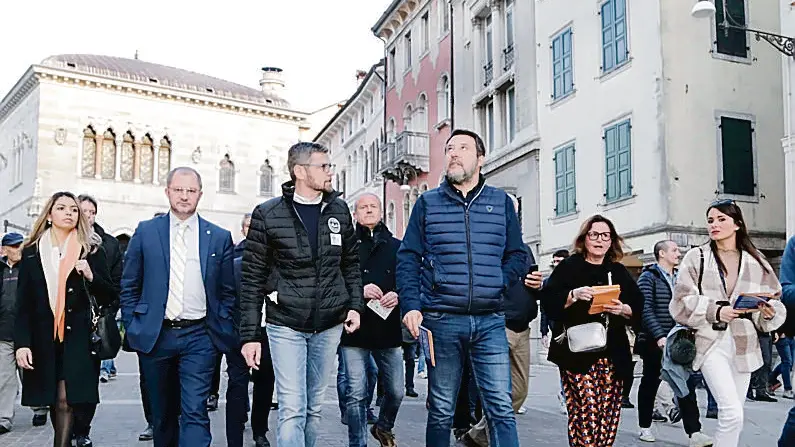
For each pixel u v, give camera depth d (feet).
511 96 81.35
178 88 152.35
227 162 159.43
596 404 19.01
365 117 140.15
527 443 27.09
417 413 34.17
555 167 68.85
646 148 56.65
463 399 25.93
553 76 69.51
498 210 17.37
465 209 17.12
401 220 113.19
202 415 18.94
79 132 143.54
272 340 17.28
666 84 55.36
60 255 19.70
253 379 24.99
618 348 19.16
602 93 62.23
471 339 16.85
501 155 78.74
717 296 18.03
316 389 17.94
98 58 152.97
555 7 69.36
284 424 16.75
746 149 57.52
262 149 162.71
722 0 57.88
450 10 97.14
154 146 150.92
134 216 147.54
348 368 22.36
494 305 16.90
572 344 18.89
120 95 148.15
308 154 17.74
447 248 16.85
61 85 142.72
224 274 19.86
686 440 26.96
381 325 22.67
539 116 71.87
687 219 54.85
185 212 19.60
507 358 17.11
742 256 18.28
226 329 19.52
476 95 87.97
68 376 19.11
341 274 18.11
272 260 17.69
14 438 27.78
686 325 18.15
